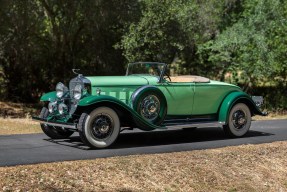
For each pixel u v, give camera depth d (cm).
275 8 1986
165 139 1055
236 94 1083
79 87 904
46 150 879
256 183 841
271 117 1683
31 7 1869
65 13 2006
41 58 2236
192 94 1033
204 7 2152
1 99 2356
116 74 2145
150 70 1034
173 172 804
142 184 747
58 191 678
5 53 2028
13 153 844
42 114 1000
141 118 931
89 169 757
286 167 925
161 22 1891
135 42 1891
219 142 1030
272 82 2167
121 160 809
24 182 686
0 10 1805
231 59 2088
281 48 1977
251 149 974
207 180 809
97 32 2086
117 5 1931
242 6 2225
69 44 2188
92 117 885
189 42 2016
